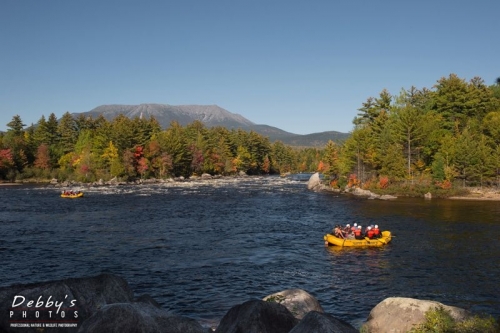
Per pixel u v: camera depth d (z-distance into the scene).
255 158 168.38
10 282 21.30
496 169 70.12
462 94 84.38
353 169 85.00
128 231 36.16
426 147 78.50
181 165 128.62
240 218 44.28
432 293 19.95
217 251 28.77
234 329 9.31
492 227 37.09
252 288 20.72
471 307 18.06
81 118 139.62
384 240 30.62
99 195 70.56
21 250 28.59
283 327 9.41
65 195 65.94
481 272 23.34
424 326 9.66
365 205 56.19
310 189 85.56
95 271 23.50
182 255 27.47
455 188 68.50
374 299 19.22
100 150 108.12
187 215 46.31
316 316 8.50
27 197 66.44
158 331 8.17
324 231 36.69
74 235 34.16
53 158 117.50
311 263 25.75
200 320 15.97
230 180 121.50
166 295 19.55
